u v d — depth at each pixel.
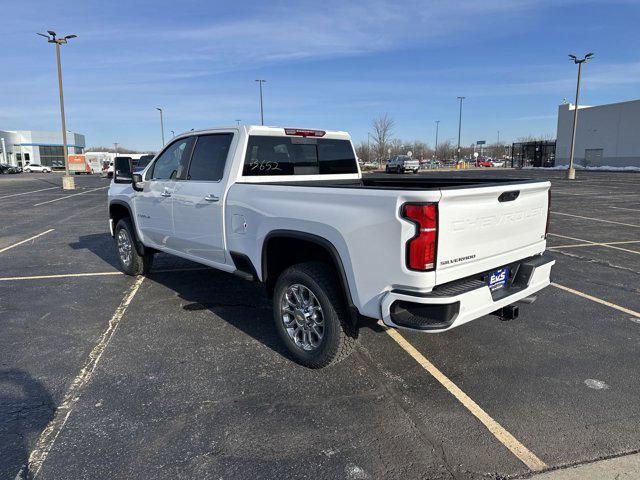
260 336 4.51
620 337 4.47
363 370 3.80
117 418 3.13
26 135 78.19
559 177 34.22
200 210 4.79
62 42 25.73
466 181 4.36
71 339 4.48
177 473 2.60
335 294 3.52
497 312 3.73
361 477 2.57
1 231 11.32
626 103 47.91
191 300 5.64
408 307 3.09
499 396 3.40
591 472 2.59
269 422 3.08
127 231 6.48
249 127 4.53
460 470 2.61
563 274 6.76
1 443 2.86
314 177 5.19
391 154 79.00
